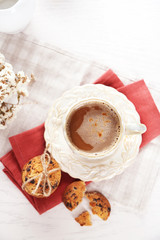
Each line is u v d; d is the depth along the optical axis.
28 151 0.52
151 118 0.51
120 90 0.51
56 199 0.52
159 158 0.54
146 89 0.51
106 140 0.50
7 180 0.55
